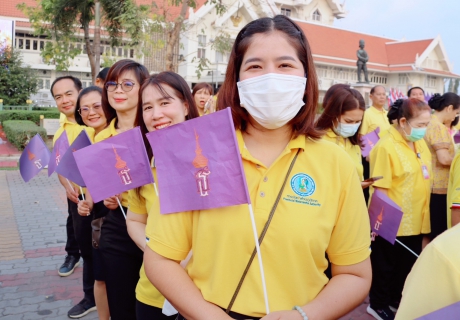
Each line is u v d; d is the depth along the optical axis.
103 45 26.56
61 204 7.95
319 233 1.51
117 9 13.92
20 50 28.44
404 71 38.00
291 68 1.58
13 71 25.39
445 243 1.15
